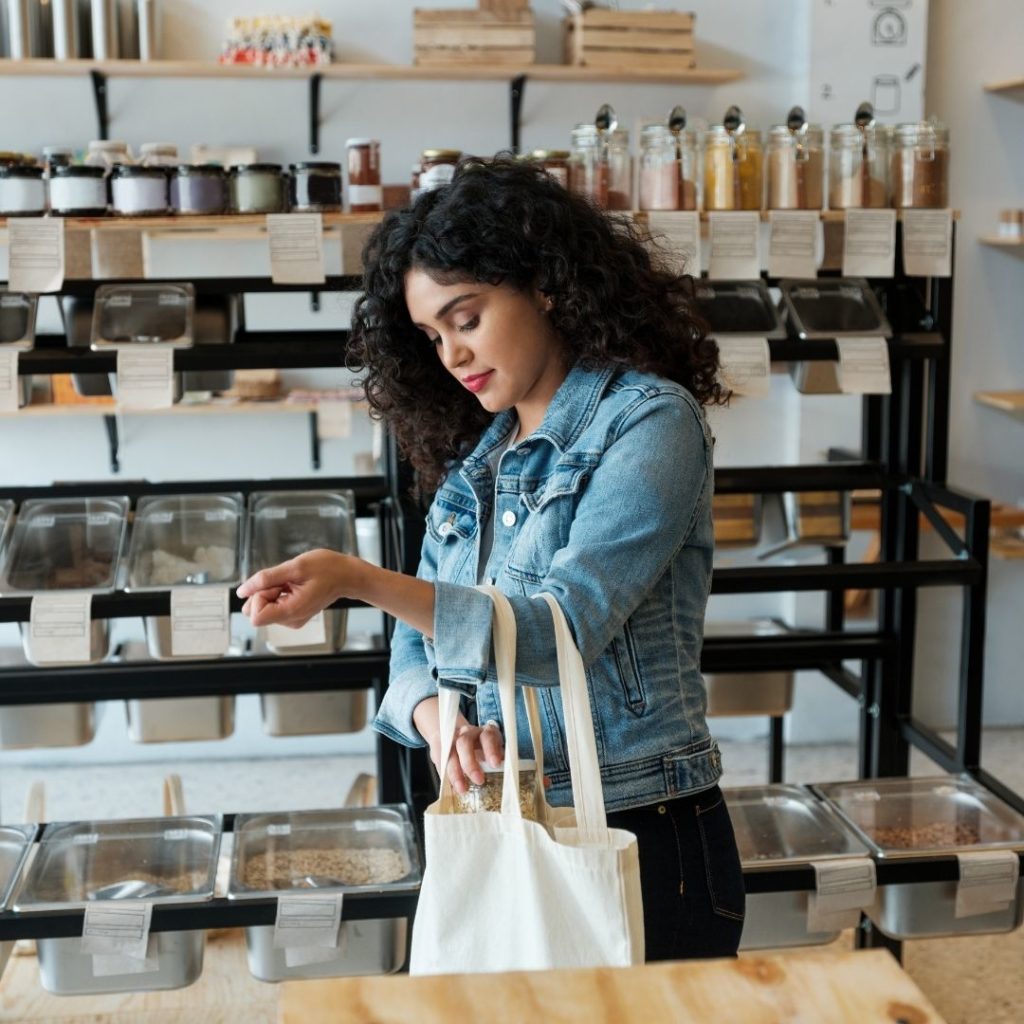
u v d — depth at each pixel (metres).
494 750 1.45
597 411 1.49
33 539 2.58
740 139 2.58
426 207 1.50
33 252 2.37
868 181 2.62
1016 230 4.25
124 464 4.27
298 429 4.31
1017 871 2.31
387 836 2.42
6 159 2.54
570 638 1.33
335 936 2.15
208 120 4.07
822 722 4.53
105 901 2.14
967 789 2.61
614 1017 0.90
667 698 1.52
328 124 4.12
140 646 3.26
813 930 2.31
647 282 1.56
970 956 3.04
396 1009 0.91
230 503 2.72
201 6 4.02
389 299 1.64
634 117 4.22
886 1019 0.89
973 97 4.30
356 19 4.09
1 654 3.08
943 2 4.25
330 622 2.47
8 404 2.35
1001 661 4.62
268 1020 2.75
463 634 1.32
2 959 2.15
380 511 2.72
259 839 2.40
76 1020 2.74
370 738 4.48
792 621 4.40
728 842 1.58
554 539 1.46
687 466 1.42
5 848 2.35
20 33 3.79
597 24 3.96
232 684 2.63
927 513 2.73
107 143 2.73
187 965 2.19
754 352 2.49
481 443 1.66
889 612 2.94
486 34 3.93
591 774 1.32
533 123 4.20
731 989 0.93
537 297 1.51
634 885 1.32
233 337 2.55
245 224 2.46
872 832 2.43
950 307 2.68
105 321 2.44
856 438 4.31
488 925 1.35
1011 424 4.48
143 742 2.79
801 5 4.19
